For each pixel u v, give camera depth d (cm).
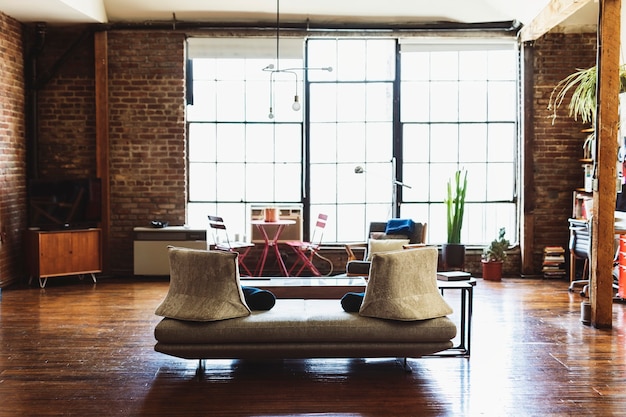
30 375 498
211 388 471
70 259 878
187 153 963
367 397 454
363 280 615
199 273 484
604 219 637
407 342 484
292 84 959
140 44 938
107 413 423
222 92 960
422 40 948
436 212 973
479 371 510
